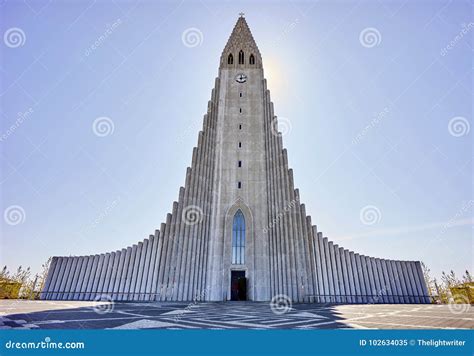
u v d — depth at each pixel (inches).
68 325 436.5
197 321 517.3
